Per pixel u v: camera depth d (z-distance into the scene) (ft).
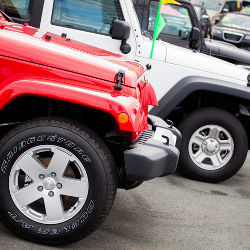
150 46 16.74
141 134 12.00
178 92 16.75
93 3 16.43
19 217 10.53
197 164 17.28
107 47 16.42
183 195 15.60
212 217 14.10
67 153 10.37
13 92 9.96
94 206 10.39
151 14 25.49
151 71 16.69
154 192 15.43
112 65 10.66
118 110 10.06
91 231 10.58
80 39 16.35
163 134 12.24
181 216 13.80
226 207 15.12
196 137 17.21
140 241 11.78
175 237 12.34
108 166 10.38
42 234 10.53
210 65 17.13
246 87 17.04
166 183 16.53
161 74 16.76
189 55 17.13
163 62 16.75
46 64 10.18
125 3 16.49
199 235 12.69
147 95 12.94
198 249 11.89
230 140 17.17
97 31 16.56
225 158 17.29
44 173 10.46
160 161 10.94
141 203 14.30
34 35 11.14
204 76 17.02
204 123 17.03
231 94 16.81
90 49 11.80
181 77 16.87
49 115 10.64
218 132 17.13
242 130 17.08
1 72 10.14
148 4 25.39
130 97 10.48
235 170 17.30
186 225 13.21
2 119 11.69
